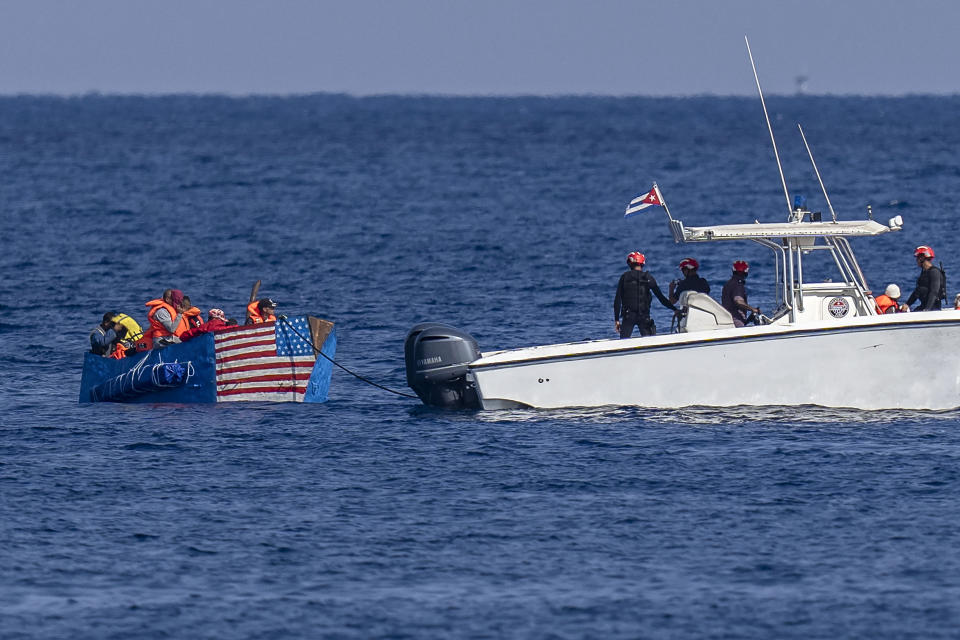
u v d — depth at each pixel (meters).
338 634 43.16
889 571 47.59
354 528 52.41
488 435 65.81
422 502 55.47
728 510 54.00
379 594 46.09
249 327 74.12
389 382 80.50
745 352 68.38
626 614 44.41
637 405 69.25
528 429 66.75
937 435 64.38
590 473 59.19
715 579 47.12
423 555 49.56
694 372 68.75
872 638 42.62
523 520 53.16
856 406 68.62
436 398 71.50
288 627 43.62
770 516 53.28
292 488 57.50
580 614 44.44
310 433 67.00
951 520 52.50
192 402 74.31
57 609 44.88
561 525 52.53
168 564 48.72
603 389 69.38
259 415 71.12
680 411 68.94
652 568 48.19
